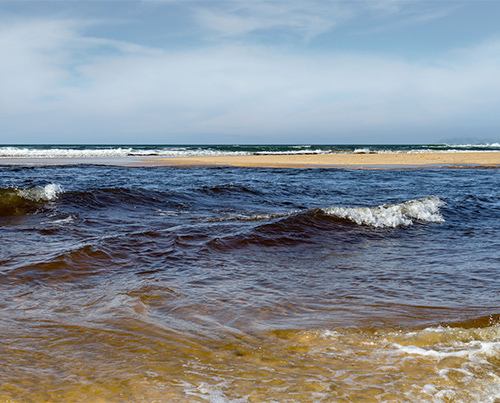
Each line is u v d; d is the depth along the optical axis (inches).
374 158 1197.7
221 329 105.0
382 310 121.5
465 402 71.2
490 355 90.7
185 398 70.7
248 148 2444.6
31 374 78.5
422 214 309.9
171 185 503.8
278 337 100.7
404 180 639.8
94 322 107.4
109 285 139.6
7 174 602.2
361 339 99.6
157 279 147.3
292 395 72.3
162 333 101.4
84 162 990.4
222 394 72.3
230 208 339.3
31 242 194.4
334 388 75.1
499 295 138.1
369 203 391.5
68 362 84.6
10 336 96.5
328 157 1241.4
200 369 82.6
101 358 86.8
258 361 87.0
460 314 119.2
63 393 71.9
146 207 321.4
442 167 946.1
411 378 79.6
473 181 634.8
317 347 94.8
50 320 108.0
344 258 191.0
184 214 301.3
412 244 225.6
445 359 88.4
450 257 194.5
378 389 75.0
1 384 73.5
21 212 275.6
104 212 290.0
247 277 154.7
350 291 139.9
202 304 123.2
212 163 986.7
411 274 163.3
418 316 117.0
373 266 176.2
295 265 175.9
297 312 119.0
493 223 298.0
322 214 274.4
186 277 151.8
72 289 134.7
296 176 685.9
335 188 514.0
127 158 1197.1
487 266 177.3
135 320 109.4
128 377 78.3
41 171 680.4
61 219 259.4
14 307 116.6
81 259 165.2
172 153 1567.4
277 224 242.4
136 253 181.5
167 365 84.0
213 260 177.9
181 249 191.5
